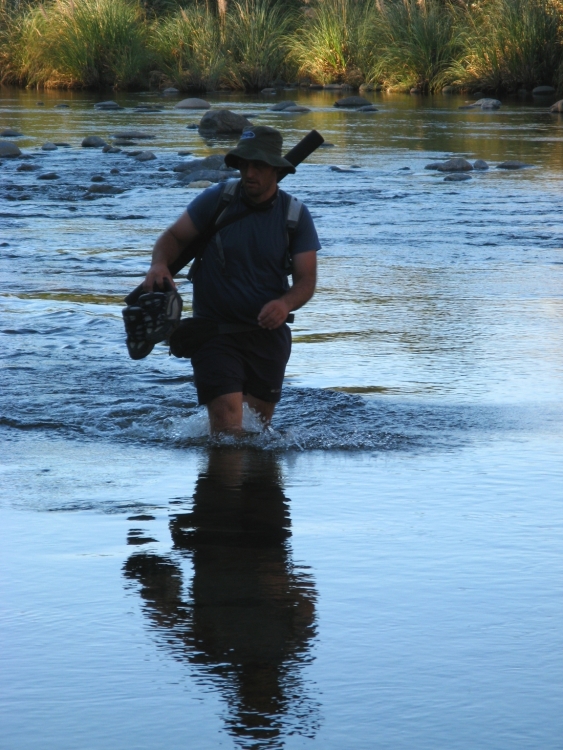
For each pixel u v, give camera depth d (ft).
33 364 73.20
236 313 57.57
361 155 221.05
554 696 29.07
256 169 56.13
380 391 66.80
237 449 55.36
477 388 67.36
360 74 440.04
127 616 33.94
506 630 33.14
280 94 413.80
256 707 28.32
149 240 128.67
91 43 437.17
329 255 118.83
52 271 109.50
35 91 429.79
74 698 28.78
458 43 411.95
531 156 218.18
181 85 431.84
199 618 33.86
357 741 26.81
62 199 163.32
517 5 396.78
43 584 36.73
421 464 52.49
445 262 114.93
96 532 42.34
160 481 49.78
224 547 40.63
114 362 74.28
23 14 460.55
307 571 38.06
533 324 86.17
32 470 51.55
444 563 38.91
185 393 66.33
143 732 27.14
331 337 81.97
